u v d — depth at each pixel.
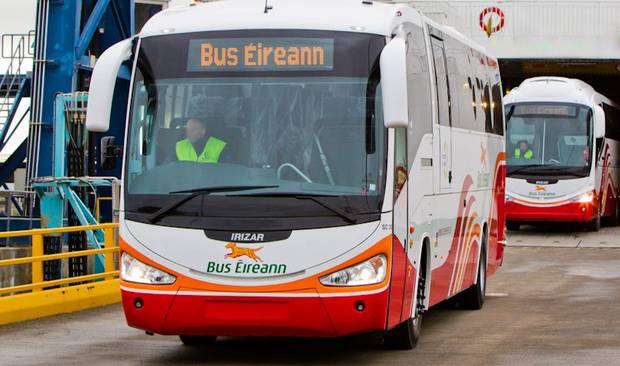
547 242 53.62
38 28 42.28
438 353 20.05
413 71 19.70
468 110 25.19
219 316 17.69
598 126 57.84
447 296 23.22
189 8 19.36
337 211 17.58
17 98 52.91
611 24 69.88
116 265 34.59
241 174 17.89
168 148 18.28
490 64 29.16
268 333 17.78
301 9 18.64
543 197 57.84
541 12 70.44
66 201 37.06
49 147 42.47
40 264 26.69
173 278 17.84
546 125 58.22
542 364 18.69
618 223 71.44
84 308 27.72
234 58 18.39
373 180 17.70
